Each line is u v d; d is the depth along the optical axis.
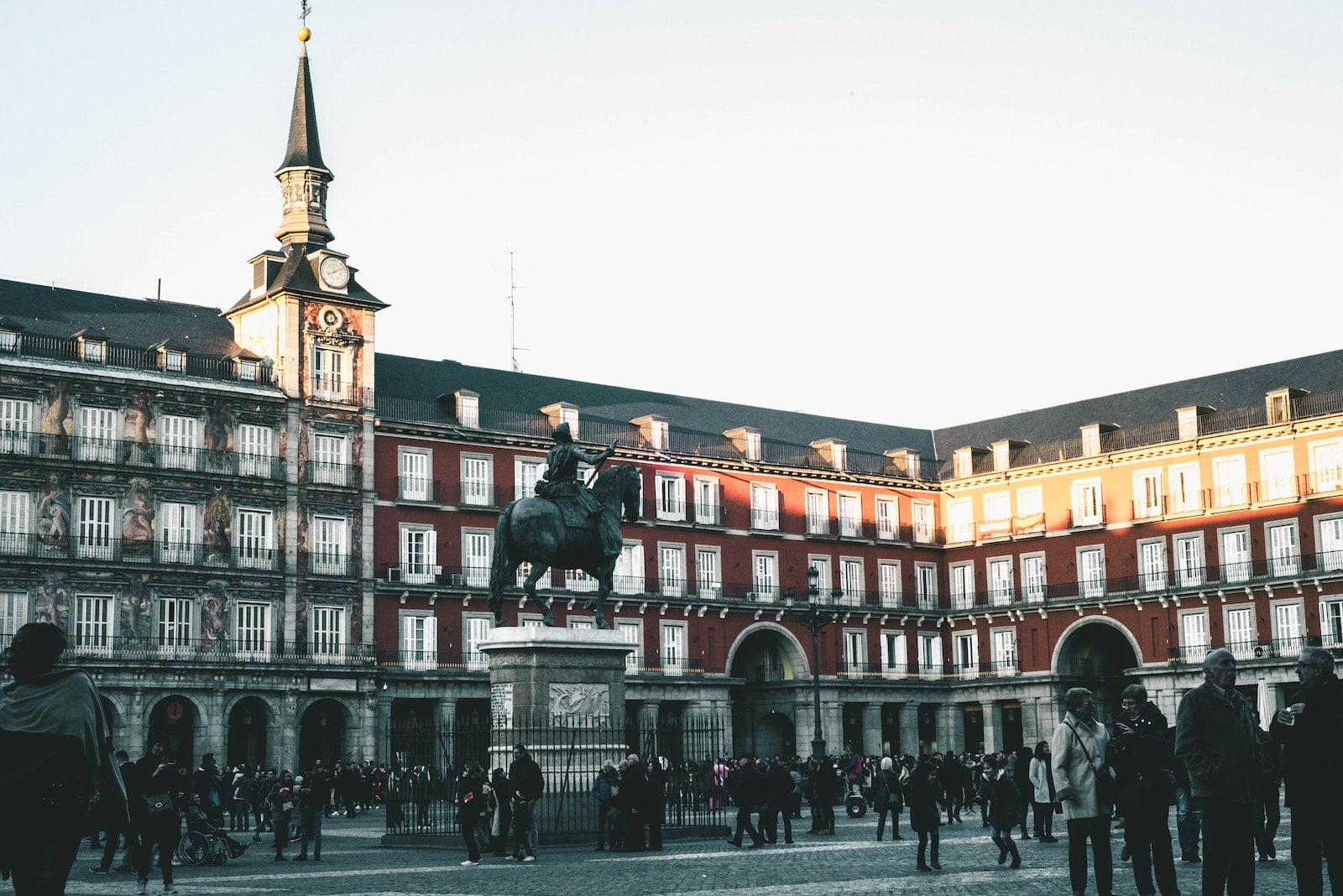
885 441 92.06
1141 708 16.53
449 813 32.12
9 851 9.40
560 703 29.27
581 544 30.05
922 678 85.38
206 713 62.38
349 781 52.47
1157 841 15.55
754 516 82.12
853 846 30.17
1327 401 74.62
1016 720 84.69
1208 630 76.12
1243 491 75.69
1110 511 80.88
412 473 71.19
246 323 70.25
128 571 62.28
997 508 86.50
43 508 60.81
